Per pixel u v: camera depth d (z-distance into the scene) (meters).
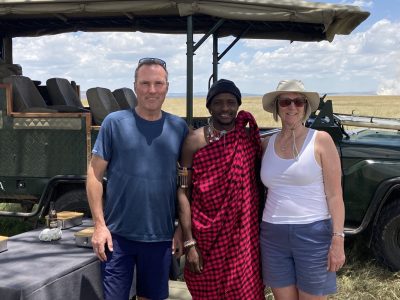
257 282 2.90
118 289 2.83
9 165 5.19
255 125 2.92
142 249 2.84
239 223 2.79
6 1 5.10
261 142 2.97
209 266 2.83
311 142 2.73
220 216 2.77
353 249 5.12
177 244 2.99
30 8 5.07
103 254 2.74
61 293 2.85
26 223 6.48
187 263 2.91
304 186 2.72
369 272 4.66
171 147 2.81
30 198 5.21
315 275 2.74
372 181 4.70
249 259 2.83
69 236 3.65
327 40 6.23
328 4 4.88
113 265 2.82
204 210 2.82
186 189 2.91
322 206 2.75
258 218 2.94
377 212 4.65
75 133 5.00
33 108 5.18
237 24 6.50
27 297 2.59
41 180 5.12
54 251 3.26
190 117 5.14
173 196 2.88
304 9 4.79
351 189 4.77
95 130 4.95
